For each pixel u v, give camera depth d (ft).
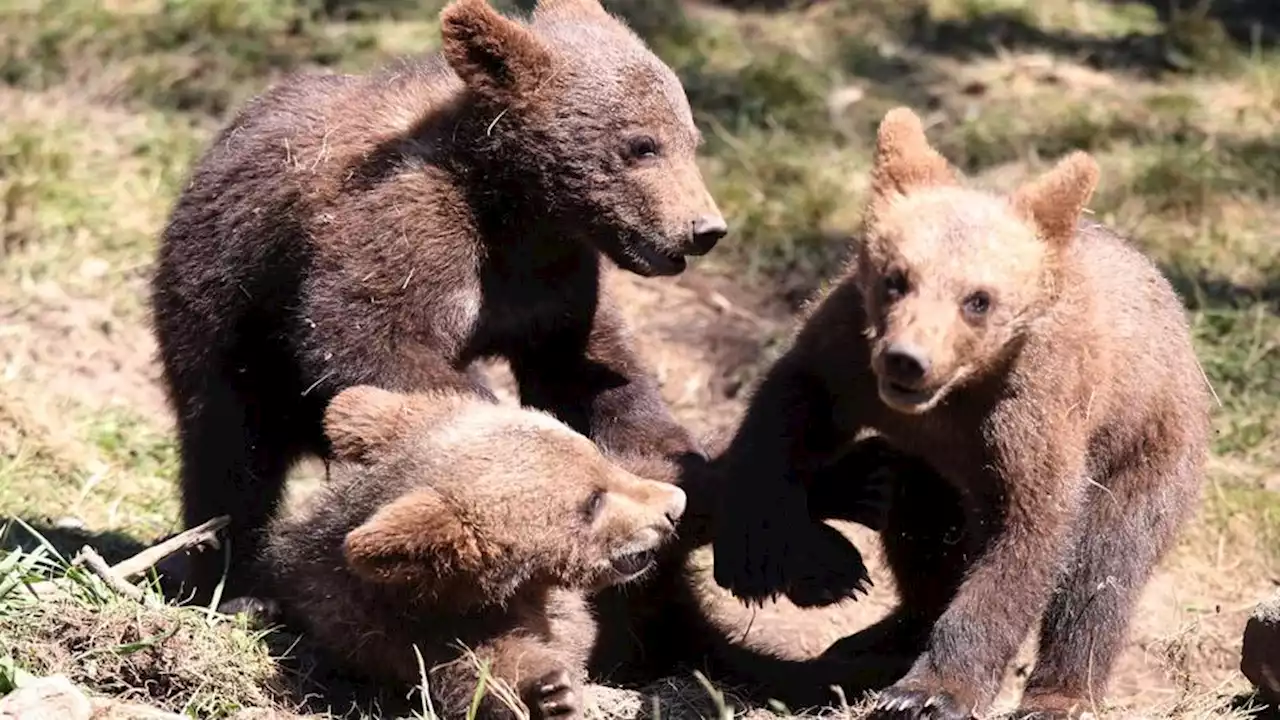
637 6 61.77
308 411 35.22
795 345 31.42
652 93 33.47
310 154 33.53
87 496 39.37
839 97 57.16
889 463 32.76
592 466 29.35
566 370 35.19
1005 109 56.65
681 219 33.22
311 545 30.76
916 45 61.00
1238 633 38.04
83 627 29.09
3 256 47.34
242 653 29.76
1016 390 29.43
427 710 28.25
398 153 32.71
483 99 32.65
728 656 34.14
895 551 34.12
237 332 34.68
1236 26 63.31
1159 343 32.37
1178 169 52.44
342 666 30.53
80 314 45.52
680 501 29.86
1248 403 44.75
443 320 32.55
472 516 28.25
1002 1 64.13
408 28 60.03
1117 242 33.47
